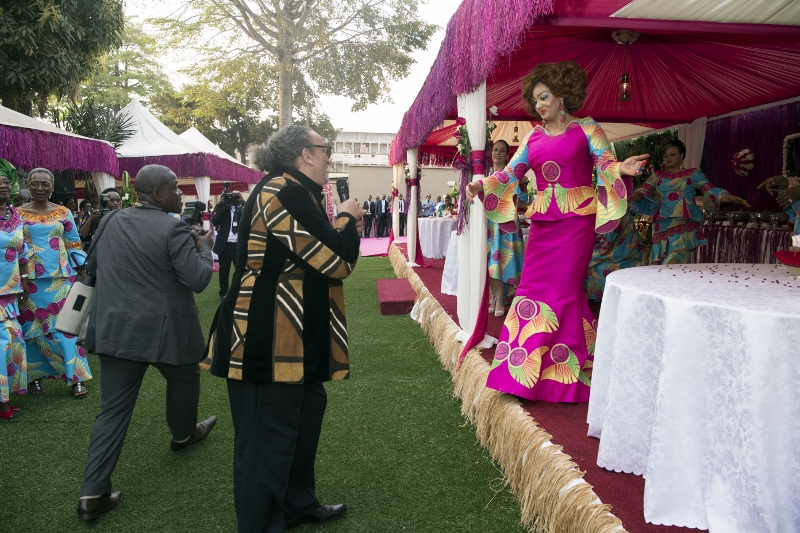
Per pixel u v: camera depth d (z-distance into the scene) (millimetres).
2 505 2621
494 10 3105
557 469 2205
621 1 3078
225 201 7797
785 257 2400
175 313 2723
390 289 7820
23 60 9906
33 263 4098
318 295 2105
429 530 2344
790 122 6621
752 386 1694
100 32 11094
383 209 24500
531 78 2965
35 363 4254
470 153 4070
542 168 2949
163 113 33812
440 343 4816
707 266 2822
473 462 2961
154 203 2768
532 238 3029
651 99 6770
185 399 3018
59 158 6742
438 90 5004
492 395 3064
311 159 2199
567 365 2990
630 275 2484
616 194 2725
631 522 1900
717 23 3385
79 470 2979
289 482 2328
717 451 1806
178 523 2451
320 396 2318
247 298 2064
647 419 2131
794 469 1694
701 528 1847
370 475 2838
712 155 8016
